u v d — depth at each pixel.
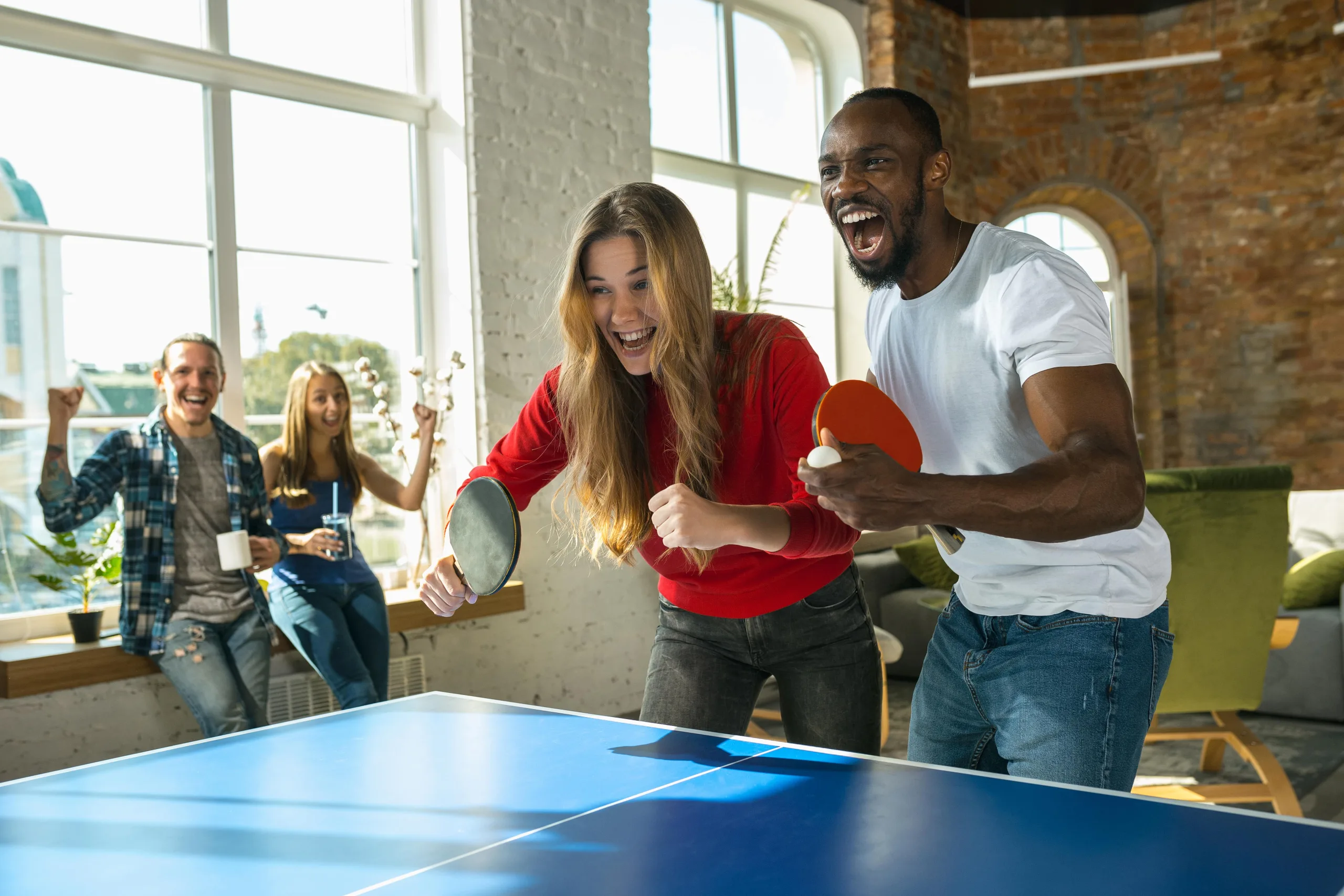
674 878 0.91
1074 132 7.04
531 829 1.06
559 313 1.73
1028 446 1.54
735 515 1.41
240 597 3.11
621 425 1.79
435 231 4.29
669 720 1.83
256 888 0.93
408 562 4.21
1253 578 2.81
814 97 6.36
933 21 6.63
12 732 2.92
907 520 1.14
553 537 4.35
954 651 1.69
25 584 3.26
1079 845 0.96
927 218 1.58
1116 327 7.24
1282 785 2.91
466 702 1.72
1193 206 7.04
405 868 0.96
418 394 4.14
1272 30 6.78
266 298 3.82
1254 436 6.92
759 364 1.71
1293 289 6.79
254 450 3.26
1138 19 7.11
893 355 1.71
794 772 1.23
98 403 3.41
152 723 3.21
